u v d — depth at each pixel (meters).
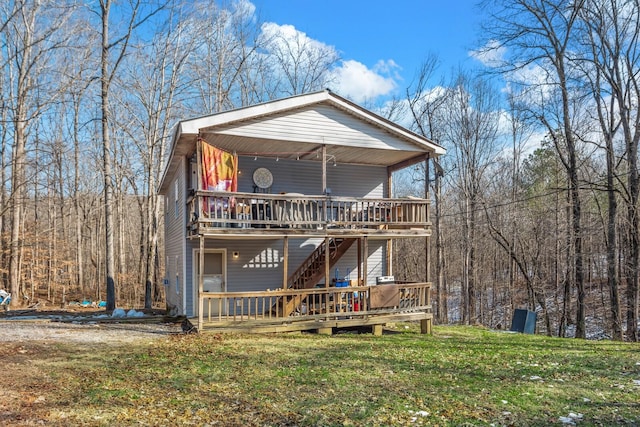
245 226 11.23
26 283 23.84
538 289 20.94
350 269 14.28
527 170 27.27
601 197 21.22
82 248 30.94
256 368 7.29
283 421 4.93
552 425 4.87
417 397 5.86
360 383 6.52
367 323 11.52
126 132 23.88
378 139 12.33
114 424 4.69
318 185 14.06
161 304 24.14
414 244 30.55
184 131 10.24
